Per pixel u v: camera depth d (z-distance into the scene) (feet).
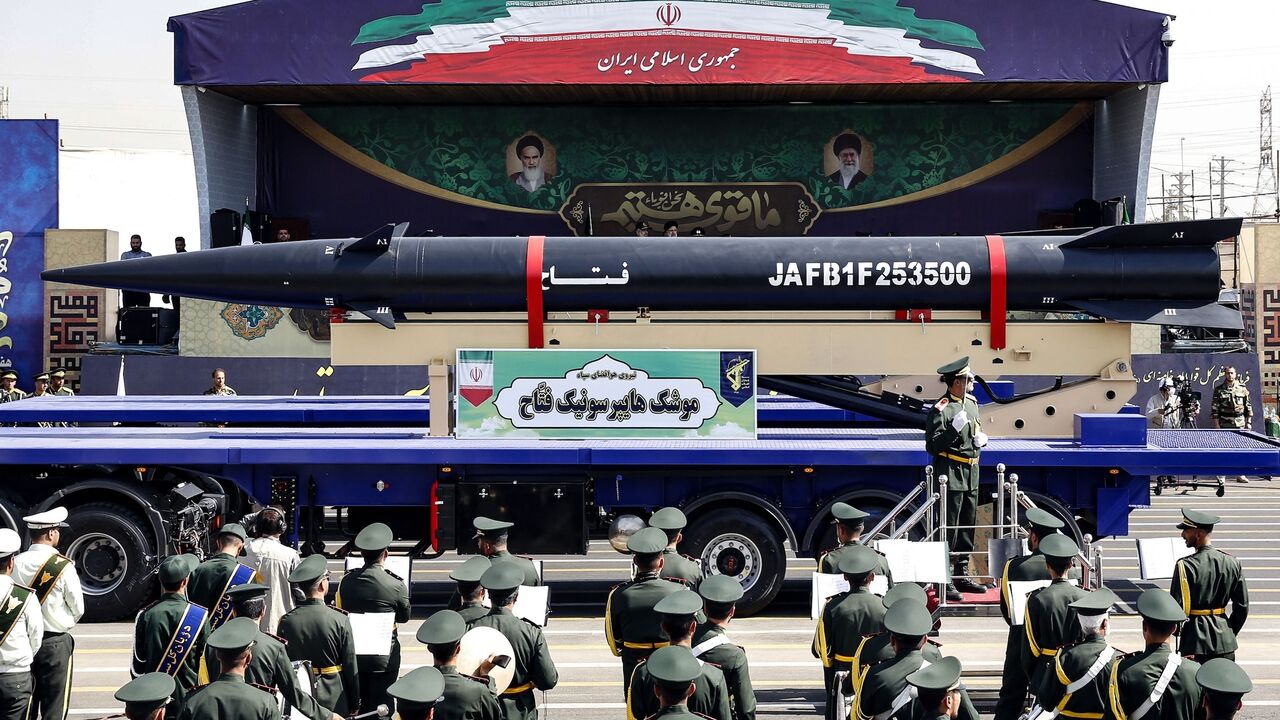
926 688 22.40
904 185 86.94
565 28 73.26
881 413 51.39
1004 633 43.93
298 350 83.30
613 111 87.25
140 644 29.73
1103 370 50.57
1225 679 22.68
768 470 47.11
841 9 72.95
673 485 47.75
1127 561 58.18
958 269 49.67
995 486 47.70
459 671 25.54
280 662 26.35
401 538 50.47
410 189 88.12
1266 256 105.50
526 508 47.29
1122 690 25.90
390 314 50.31
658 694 23.16
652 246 50.24
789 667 40.32
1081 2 72.84
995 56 73.00
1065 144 85.87
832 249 50.16
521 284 49.83
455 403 49.14
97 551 46.16
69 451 46.34
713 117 87.10
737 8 72.95
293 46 73.72
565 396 48.49
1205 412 88.28
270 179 87.61
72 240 94.84
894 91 81.51
